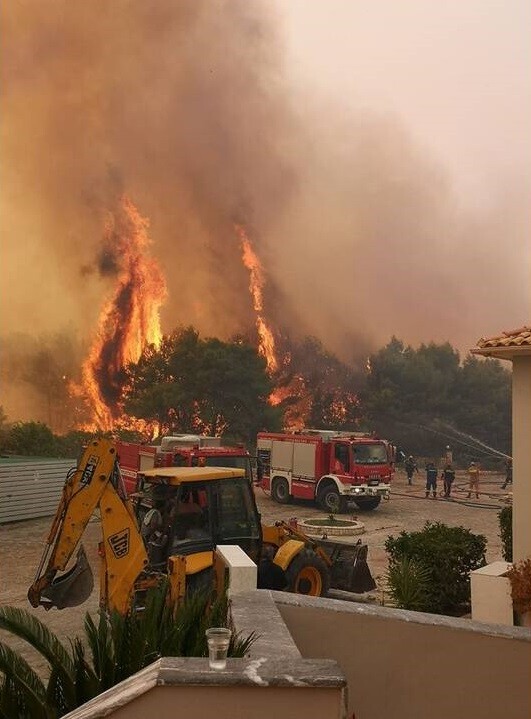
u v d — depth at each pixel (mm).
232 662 2193
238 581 4875
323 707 2055
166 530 9312
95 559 15172
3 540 17969
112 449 8711
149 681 2059
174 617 4023
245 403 60438
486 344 9094
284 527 10906
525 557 8852
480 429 66812
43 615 10812
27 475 21578
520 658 3760
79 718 2078
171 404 59438
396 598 9367
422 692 3738
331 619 3732
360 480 23703
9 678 3701
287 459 25766
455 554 9555
